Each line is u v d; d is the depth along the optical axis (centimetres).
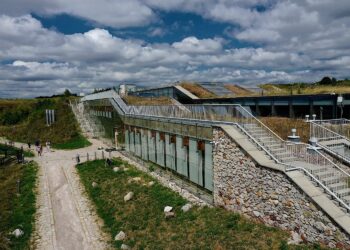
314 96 2409
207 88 4653
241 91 4466
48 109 6194
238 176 1532
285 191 1270
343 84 3425
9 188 2464
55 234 1709
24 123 6519
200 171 1898
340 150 1673
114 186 2303
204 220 1562
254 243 1262
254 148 1505
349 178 1304
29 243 1620
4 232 1725
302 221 1200
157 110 2772
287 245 1185
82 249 1545
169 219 1662
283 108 2777
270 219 1352
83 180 2583
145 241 1525
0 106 8094
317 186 1227
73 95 8669
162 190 2045
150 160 2697
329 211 1102
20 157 3391
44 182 2580
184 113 2291
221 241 1346
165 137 2370
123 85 5472
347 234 1036
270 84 4997
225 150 1620
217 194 1688
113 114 3766
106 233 1692
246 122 1705
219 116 1908
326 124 1880
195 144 1933
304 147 1544
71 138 4600
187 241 1430
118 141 3622
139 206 1902
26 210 2005
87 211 1998
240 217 1502
